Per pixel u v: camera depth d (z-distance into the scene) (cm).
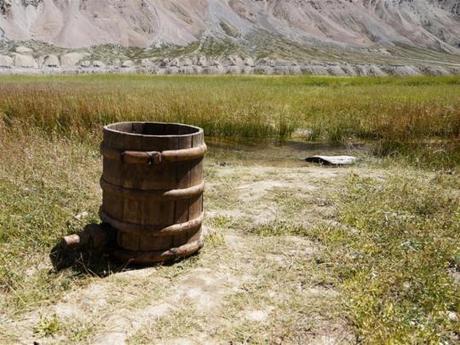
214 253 479
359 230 550
